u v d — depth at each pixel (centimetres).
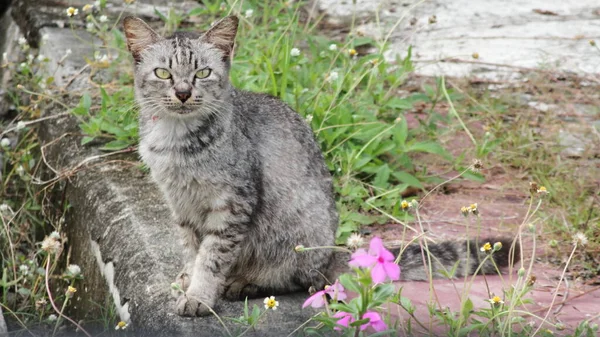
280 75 888
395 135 857
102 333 680
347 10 1187
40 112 998
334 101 848
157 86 622
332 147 841
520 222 780
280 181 647
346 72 895
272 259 650
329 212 670
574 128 935
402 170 855
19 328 765
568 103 981
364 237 761
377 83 917
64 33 1109
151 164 636
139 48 638
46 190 901
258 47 948
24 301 801
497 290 657
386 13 1184
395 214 781
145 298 636
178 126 619
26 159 961
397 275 504
